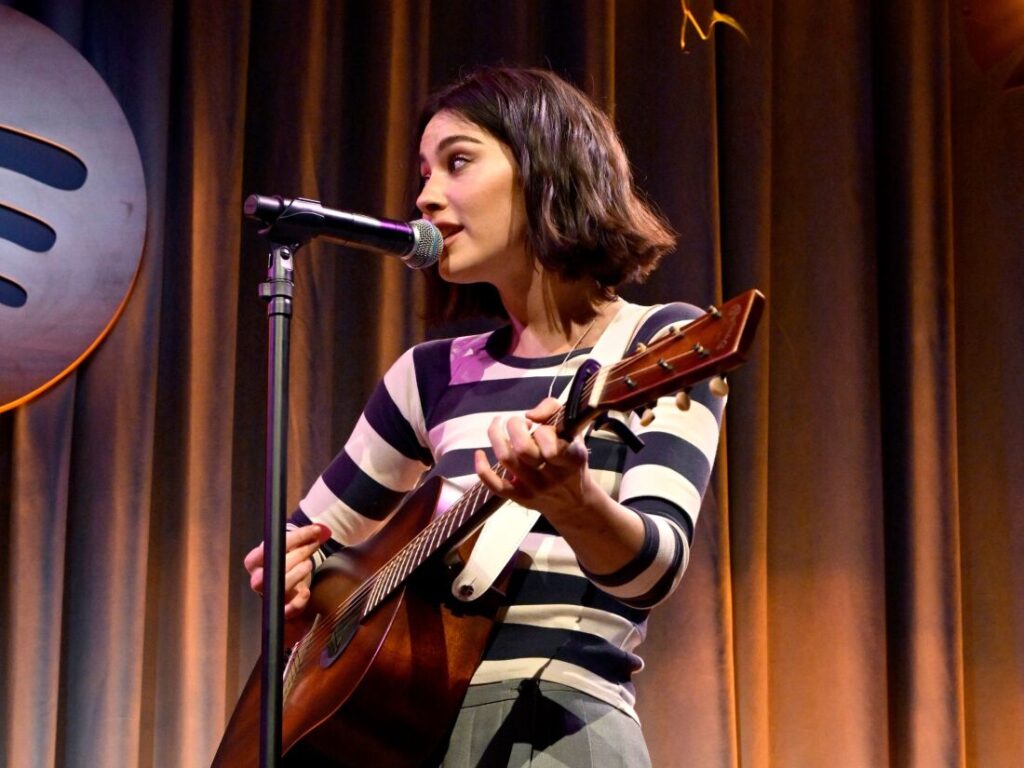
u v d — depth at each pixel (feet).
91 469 17.87
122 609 17.47
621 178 11.94
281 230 10.39
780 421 21.27
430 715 10.05
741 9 22.03
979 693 21.49
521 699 9.89
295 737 10.29
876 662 20.22
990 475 22.12
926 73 22.03
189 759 17.37
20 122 18.12
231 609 18.74
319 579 12.37
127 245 18.29
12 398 17.51
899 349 21.53
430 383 12.39
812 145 21.97
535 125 11.62
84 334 17.92
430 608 10.27
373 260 19.61
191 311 18.49
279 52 19.90
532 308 11.66
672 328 8.65
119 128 18.51
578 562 9.47
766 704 20.16
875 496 20.71
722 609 19.51
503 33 21.02
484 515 9.71
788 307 21.61
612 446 10.48
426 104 12.75
